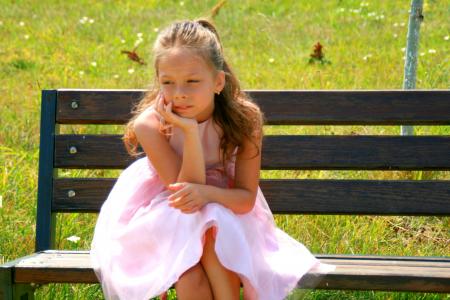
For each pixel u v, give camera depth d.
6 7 13.33
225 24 12.13
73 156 4.36
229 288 3.43
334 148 4.30
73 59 10.28
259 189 4.06
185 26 3.72
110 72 9.59
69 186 4.33
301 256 3.68
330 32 11.60
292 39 11.28
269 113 4.34
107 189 4.33
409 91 4.30
